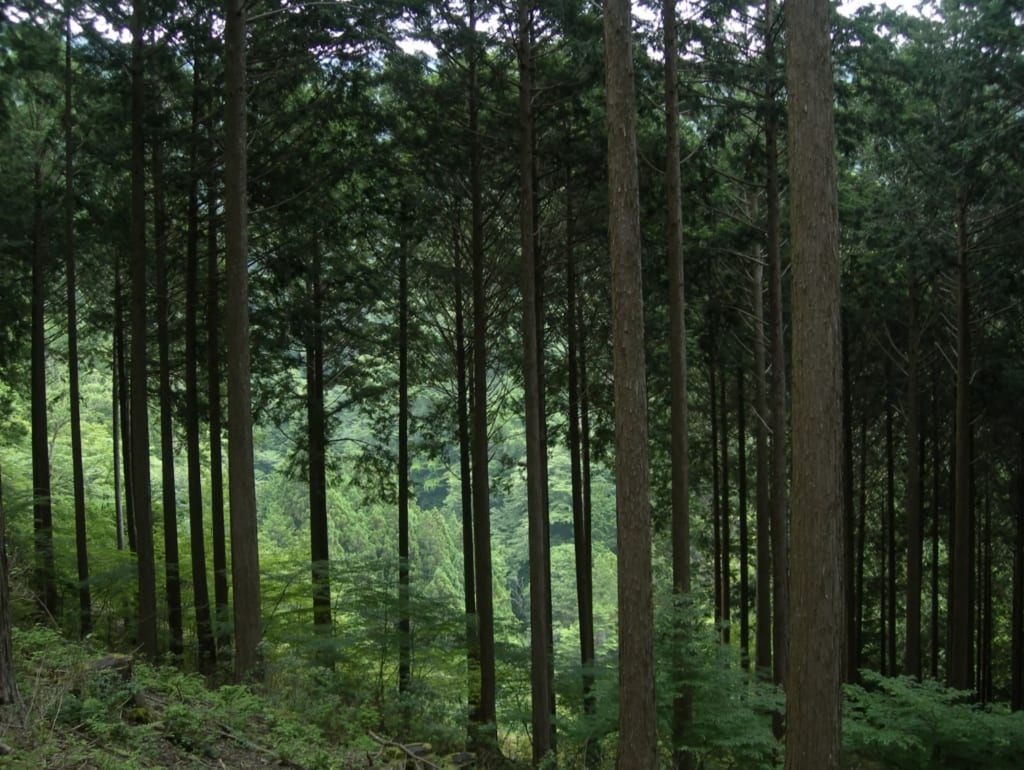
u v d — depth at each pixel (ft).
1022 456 65.67
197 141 43.24
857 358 70.03
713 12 39.83
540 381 51.42
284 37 40.01
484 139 44.50
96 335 75.72
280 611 51.37
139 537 40.19
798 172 20.18
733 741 31.53
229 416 33.55
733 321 50.29
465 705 48.93
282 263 48.49
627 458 27.14
